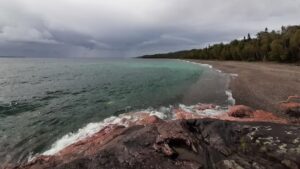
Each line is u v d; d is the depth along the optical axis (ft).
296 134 28.76
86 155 27.22
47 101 72.90
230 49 338.34
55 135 41.98
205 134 31.91
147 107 61.98
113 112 57.77
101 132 39.96
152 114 53.52
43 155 32.65
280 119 43.80
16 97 79.77
